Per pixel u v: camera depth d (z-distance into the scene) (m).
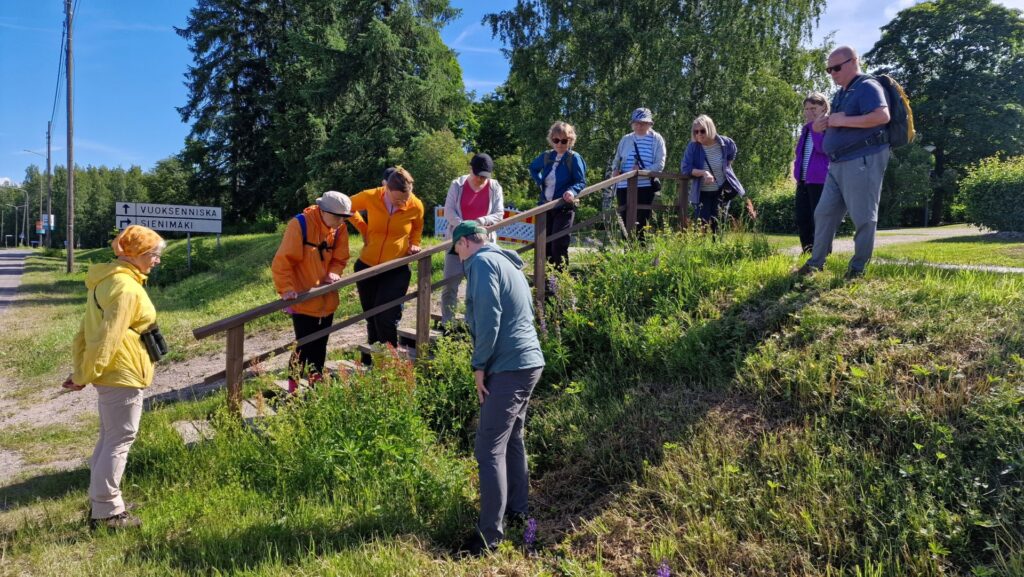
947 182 35.59
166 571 3.16
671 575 2.86
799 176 6.04
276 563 3.14
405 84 26.17
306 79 30.53
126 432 3.79
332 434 4.29
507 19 26.95
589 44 24.95
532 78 26.66
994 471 2.94
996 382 3.33
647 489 3.46
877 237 16.69
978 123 34.06
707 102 23.61
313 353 5.46
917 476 3.02
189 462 4.42
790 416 3.65
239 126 34.34
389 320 5.64
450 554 3.35
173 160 46.00
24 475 4.88
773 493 3.17
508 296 3.37
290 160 30.72
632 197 6.37
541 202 6.30
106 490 3.72
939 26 35.66
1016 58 34.72
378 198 5.63
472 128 38.09
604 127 24.88
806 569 2.76
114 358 3.69
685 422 3.88
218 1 33.47
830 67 4.66
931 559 2.63
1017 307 3.88
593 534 3.29
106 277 3.70
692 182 6.70
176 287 17.64
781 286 4.92
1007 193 14.67
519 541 3.41
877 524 2.88
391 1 27.14
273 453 4.31
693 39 22.97
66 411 7.05
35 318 14.75
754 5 23.75
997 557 2.56
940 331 3.84
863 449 3.24
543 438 4.31
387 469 4.03
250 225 35.09
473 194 5.97
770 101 22.91
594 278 5.78
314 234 5.20
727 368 4.23
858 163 4.58
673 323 4.71
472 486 3.93
